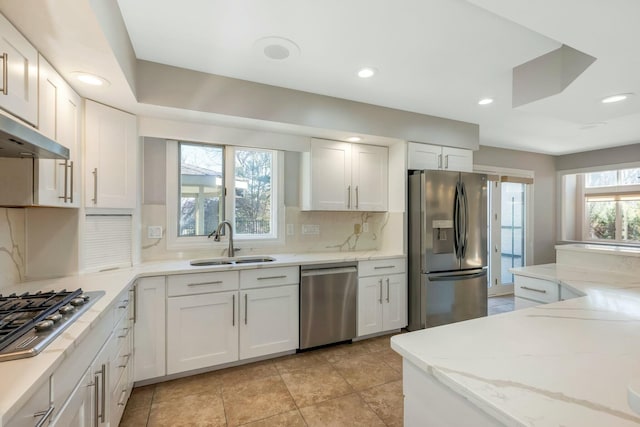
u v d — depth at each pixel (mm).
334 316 2814
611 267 2287
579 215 5137
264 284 2527
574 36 1327
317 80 2387
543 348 969
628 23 1218
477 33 1752
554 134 3887
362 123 2855
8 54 1188
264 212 3172
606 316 1295
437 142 3264
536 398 697
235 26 1699
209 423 1812
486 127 3602
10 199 1438
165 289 2182
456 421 815
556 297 2082
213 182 2918
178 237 2754
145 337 2117
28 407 785
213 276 2330
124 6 1529
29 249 1877
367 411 1933
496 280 4672
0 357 877
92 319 1205
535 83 2043
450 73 2256
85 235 2010
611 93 1906
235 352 2410
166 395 2070
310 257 2941
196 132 2555
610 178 4797
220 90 2293
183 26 1696
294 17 1618
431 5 1518
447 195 3121
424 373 921
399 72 2246
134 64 1957
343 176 3156
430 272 3053
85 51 1434
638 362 875
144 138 2621
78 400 1106
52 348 963
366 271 2984
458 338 1051
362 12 1574
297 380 2277
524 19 1235
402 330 3266
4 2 1088
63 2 1091
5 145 1131
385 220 3527
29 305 1303
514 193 4848
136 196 2342
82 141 1963
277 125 2598
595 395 707
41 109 1451
